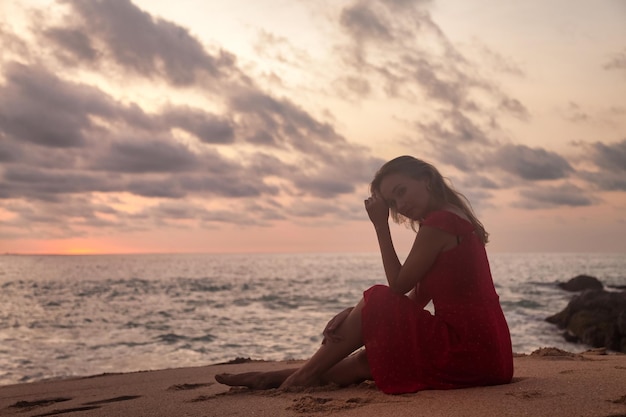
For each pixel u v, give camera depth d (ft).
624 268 330.95
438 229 9.29
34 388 16.01
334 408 8.50
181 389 13.34
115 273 264.93
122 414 9.78
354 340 9.81
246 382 10.73
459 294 9.44
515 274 234.99
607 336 51.39
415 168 9.91
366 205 10.02
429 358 9.36
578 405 7.58
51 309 86.33
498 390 8.87
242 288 144.87
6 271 298.76
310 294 121.80
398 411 7.98
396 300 9.59
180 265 435.12
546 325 62.59
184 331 57.77
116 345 47.85
